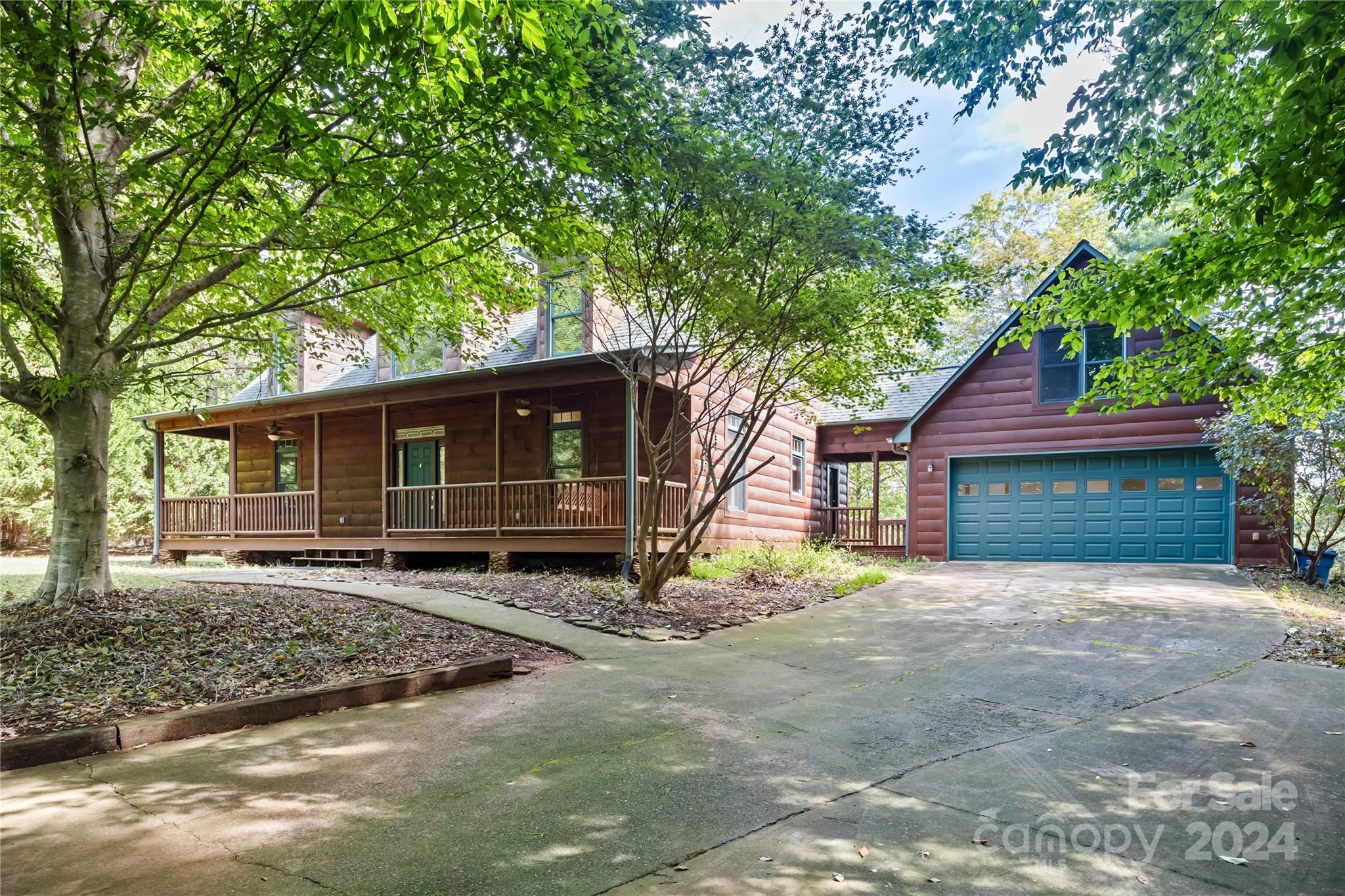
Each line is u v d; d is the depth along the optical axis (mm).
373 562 14008
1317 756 4016
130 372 6289
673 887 2660
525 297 9703
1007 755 4105
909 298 8227
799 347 9508
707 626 8016
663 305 8234
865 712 5004
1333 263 5551
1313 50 3621
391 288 9125
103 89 4820
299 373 16484
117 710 4586
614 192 7277
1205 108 5531
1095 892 2615
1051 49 5809
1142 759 4004
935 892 2615
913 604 9586
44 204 6770
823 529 18922
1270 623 7645
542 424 13547
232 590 8773
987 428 15195
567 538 11617
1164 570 12039
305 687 5254
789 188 7297
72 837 3035
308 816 3270
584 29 5578
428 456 15031
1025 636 7453
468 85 5633
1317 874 2746
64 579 6555
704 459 11164
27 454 20359
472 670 5793
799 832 3117
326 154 5965
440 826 3176
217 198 7109
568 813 3320
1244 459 11312
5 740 3932
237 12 5254
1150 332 13633
